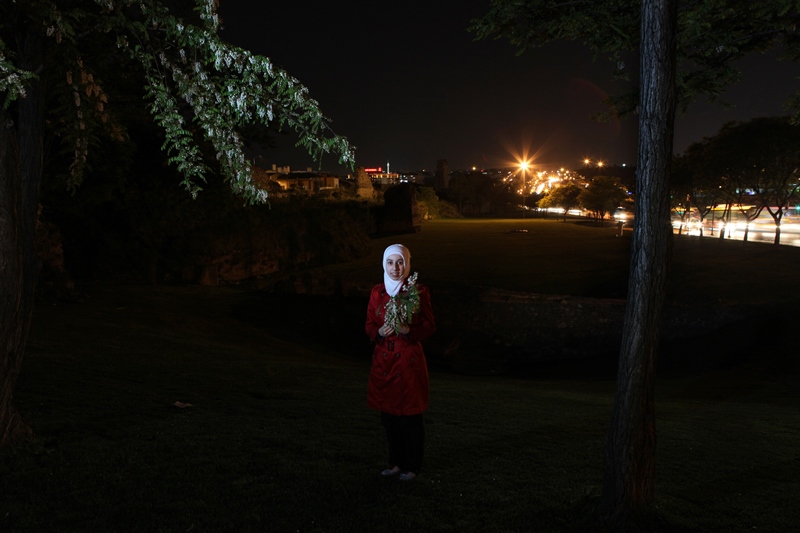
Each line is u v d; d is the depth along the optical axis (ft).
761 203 150.92
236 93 15.53
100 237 99.60
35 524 12.96
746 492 18.15
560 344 84.94
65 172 55.16
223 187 98.48
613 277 113.50
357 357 72.79
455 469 18.24
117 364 35.91
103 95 19.21
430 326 15.99
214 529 13.21
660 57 12.99
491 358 79.41
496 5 26.22
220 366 40.34
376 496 15.48
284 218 131.64
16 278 16.90
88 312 63.52
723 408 40.04
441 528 13.74
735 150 133.08
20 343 17.66
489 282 108.88
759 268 116.78
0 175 16.16
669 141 13.24
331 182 326.24
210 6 15.57
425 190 284.00
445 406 30.73
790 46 25.36
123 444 18.85
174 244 109.50
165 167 89.20
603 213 268.82
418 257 141.69
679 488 18.08
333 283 105.50
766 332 77.92
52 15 15.46
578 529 13.78
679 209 230.89
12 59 18.35
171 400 26.37
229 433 21.02
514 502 15.60
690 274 113.29
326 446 19.95
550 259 136.67
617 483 14.11
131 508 14.07
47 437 18.76
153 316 67.97
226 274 111.96
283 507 14.52
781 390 53.21
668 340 82.89
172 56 17.69
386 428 16.88
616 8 25.43
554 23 25.88
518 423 26.78
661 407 38.86
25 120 18.08
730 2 23.29
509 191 419.54
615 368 73.67
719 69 26.68
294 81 15.42
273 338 71.31
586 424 27.81
